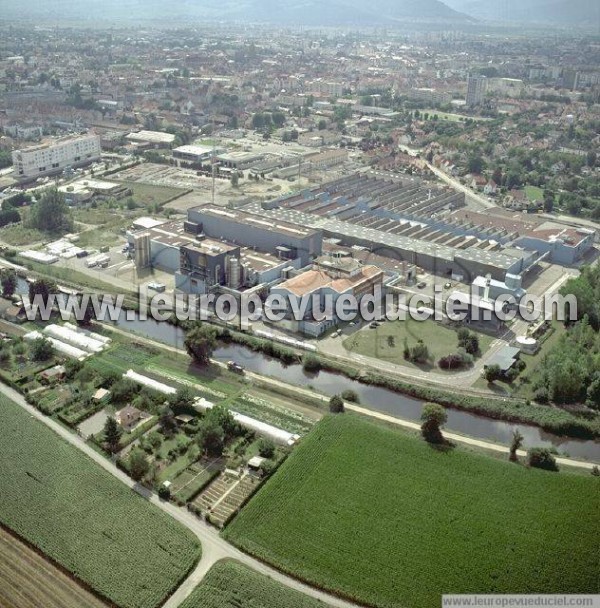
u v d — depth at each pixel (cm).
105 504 17088
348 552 15925
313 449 19112
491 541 16162
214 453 18962
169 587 14838
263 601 14525
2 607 14388
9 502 17175
